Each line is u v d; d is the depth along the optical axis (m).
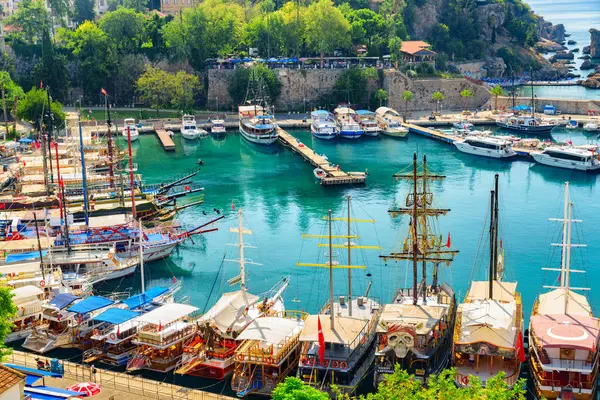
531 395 98.06
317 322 101.88
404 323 97.94
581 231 162.25
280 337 98.75
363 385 99.12
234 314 107.31
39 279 123.81
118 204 172.38
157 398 93.12
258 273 139.75
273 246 154.12
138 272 142.75
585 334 95.00
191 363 102.19
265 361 98.06
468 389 78.00
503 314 99.75
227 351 102.69
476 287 114.19
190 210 181.75
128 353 106.38
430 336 99.69
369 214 175.12
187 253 151.75
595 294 130.12
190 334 107.19
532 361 99.19
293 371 101.56
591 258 146.12
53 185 184.62
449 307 108.44
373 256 146.62
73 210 166.00
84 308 110.75
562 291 113.75
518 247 151.75
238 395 96.75
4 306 94.50
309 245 154.12
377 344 99.56
